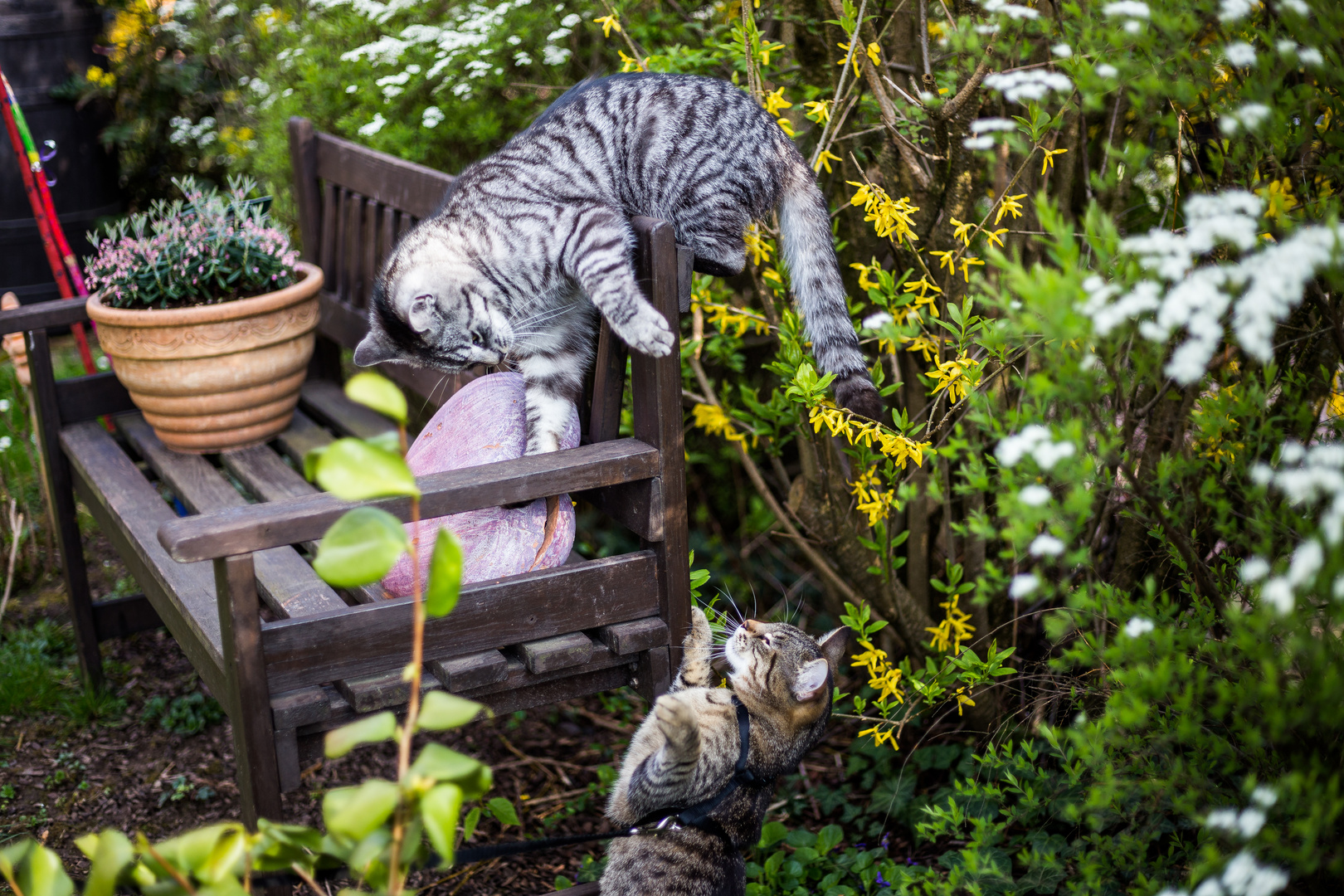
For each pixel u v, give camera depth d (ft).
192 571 9.06
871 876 9.74
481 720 12.90
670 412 8.14
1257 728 6.05
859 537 10.87
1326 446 5.89
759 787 8.01
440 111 13.17
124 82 21.34
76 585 12.54
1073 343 6.57
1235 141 7.54
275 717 7.25
